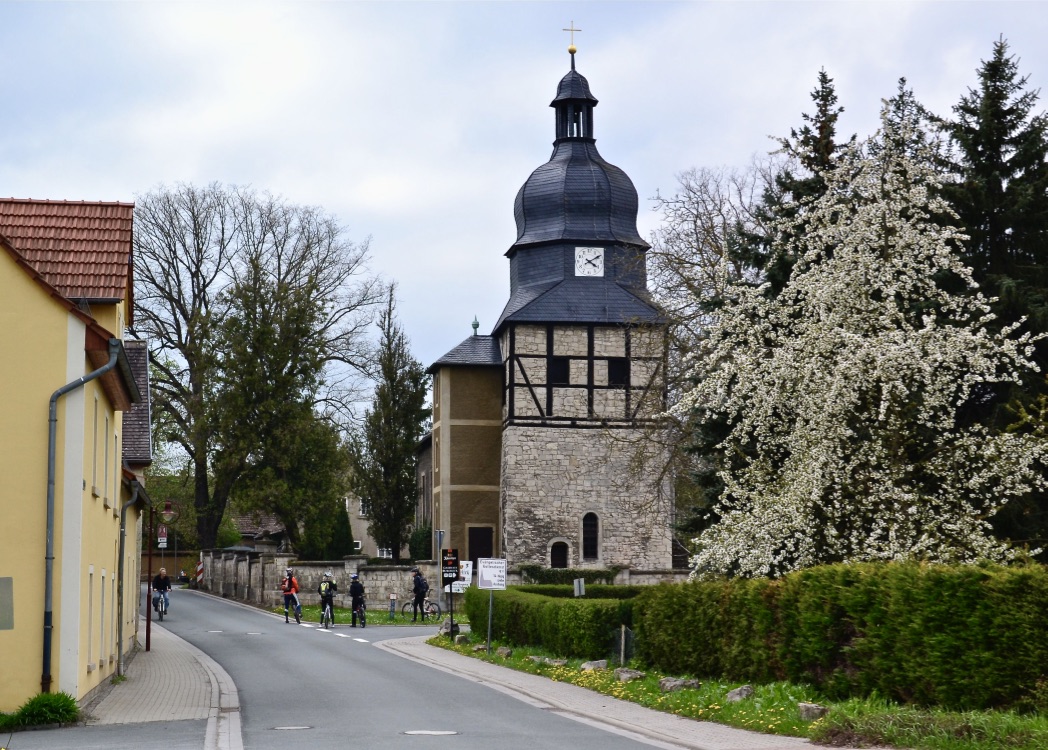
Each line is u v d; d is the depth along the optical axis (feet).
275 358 182.29
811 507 59.41
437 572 162.81
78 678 56.75
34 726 53.21
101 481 66.59
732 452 67.00
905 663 46.29
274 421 183.62
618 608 74.64
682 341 117.39
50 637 56.03
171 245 182.70
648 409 138.92
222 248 186.80
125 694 66.03
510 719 52.90
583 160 196.24
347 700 61.52
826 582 51.83
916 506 58.34
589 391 185.88
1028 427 63.31
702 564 66.08
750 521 61.05
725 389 64.59
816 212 64.44
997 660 42.47
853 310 61.05
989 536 58.44
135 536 100.83
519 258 195.42
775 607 55.72
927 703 45.52
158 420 183.83
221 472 182.50
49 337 57.67
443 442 194.49
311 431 184.03
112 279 68.39
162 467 211.41
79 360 57.82
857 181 62.85
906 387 58.54
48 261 68.69
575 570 176.04
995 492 58.03
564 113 198.49
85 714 55.01
